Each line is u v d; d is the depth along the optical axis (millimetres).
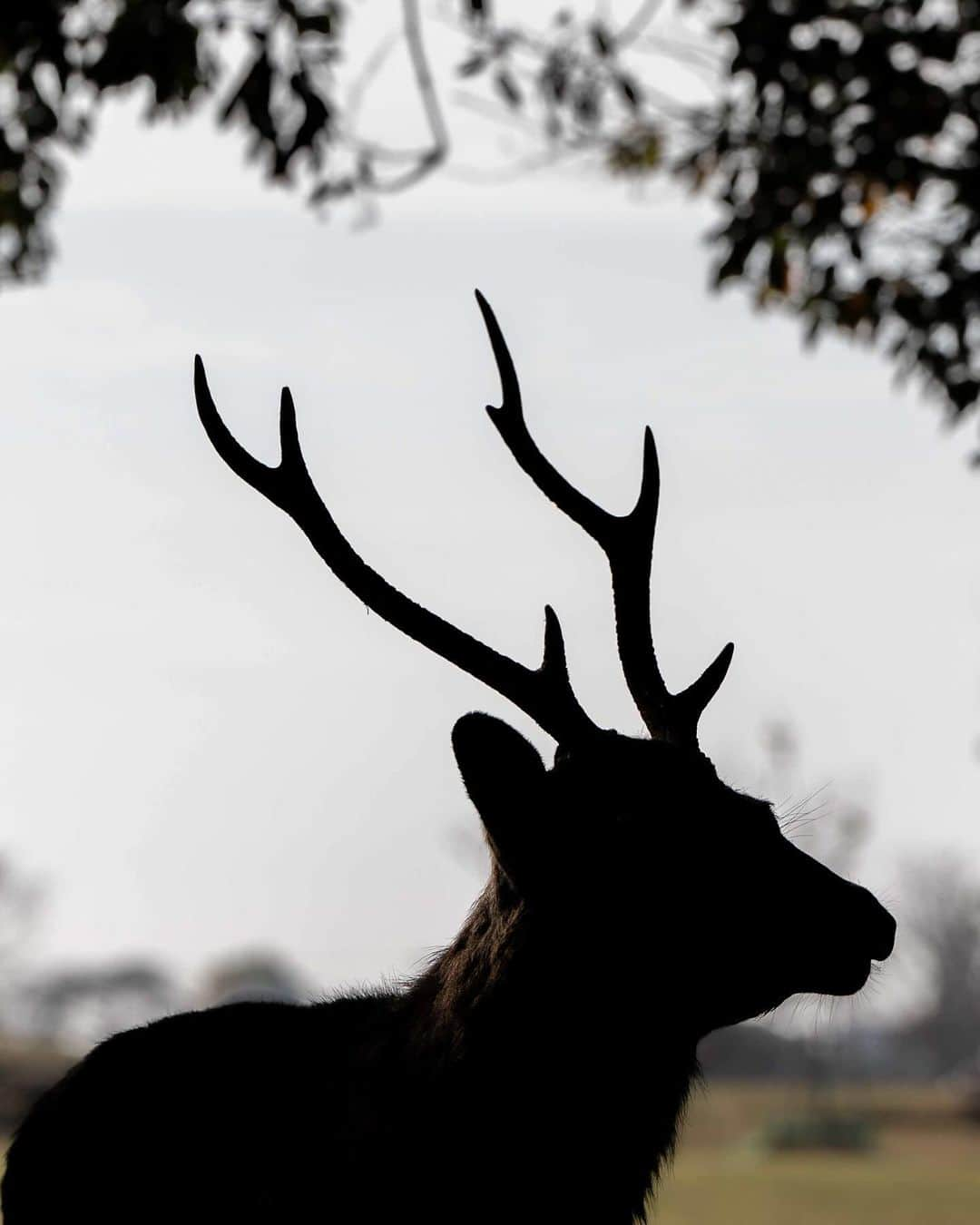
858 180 18938
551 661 10477
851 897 9664
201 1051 11008
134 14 17469
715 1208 54375
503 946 9781
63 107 18484
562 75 19719
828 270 19344
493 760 9773
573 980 9680
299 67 17688
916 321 19281
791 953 9633
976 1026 150750
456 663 10445
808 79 18469
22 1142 11102
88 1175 10711
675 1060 9898
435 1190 9602
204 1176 10477
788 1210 53406
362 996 11312
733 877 9672
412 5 18688
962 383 19312
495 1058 9617
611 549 11242
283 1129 10359
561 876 9758
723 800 9898
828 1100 123312
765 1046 130250
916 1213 52250
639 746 10086
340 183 18734
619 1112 9703
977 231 18906
